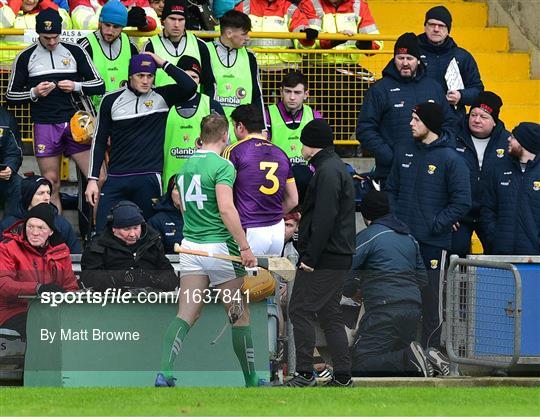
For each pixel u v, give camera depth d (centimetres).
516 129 4506
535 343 4056
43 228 3822
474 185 4638
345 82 5253
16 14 5144
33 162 5125
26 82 4769
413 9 6131
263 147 3962
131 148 4522
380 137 4734
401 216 4425
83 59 4778
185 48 4797
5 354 3819
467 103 4888
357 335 4025
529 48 5950
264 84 5225
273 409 3116
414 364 4031
